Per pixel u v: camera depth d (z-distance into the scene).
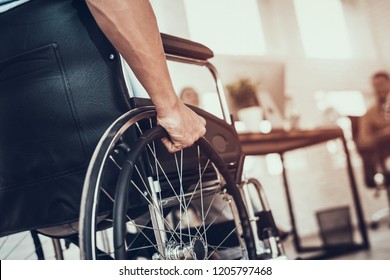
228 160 1.46
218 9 5.75
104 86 1.13
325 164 5.50
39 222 1.21
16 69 1.15
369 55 6.75
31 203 1.21
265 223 1.68
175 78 5.04
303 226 5.20
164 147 1.24
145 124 1.21
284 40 6.16
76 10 1.11
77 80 1.14
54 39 1.13
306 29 6.36
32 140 1.18
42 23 1.12
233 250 1.65
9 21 1.14
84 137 1.15
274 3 6.17
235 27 5.83
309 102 6.05
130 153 1.05
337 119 5.71
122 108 1.13
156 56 1.02
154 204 1.13
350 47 6.66
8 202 1.24
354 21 6.75
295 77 6.08
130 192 1.13
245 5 5.94
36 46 1.13
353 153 5.58
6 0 1.12
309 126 5.88
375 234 4.25
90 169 0.96
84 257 0.90
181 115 1.13
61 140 1.16
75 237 1.39
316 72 6.25
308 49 6.32
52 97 1.15
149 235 1.34
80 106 1.14
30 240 1.91
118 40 0.99
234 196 1.42
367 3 6.88
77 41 1.12
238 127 4.67
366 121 4.55
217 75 1.61
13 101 1.17
